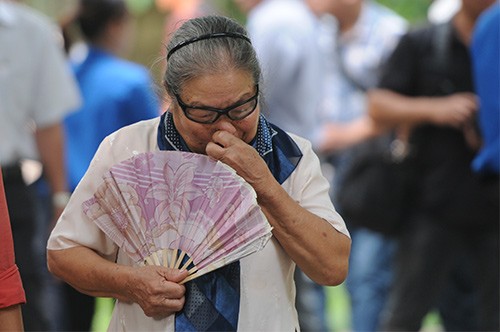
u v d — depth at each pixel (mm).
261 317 8969
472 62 15898
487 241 16031
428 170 16172
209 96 8453
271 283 9023
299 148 9234
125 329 9117
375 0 29141
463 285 17359
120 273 8844
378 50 19250
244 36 8625
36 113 15531
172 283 8680
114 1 17312
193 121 8594
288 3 17844
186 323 8797
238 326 8914
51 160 15773
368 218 16641
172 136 9023
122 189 8836
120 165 8898
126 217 8859
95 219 8961
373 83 19109
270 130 9133
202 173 8766
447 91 16031
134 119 17250
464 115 15703
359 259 18344
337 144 17812
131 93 17172
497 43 14953
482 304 16219
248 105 8594
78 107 15852
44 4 26750
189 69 8461
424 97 16203
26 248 14922
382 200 16484
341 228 9094
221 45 8500
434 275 16312
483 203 15867
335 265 8953
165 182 8836
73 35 17828
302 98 17609
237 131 8719
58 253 9133
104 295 9055
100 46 17422
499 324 16047
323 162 18391
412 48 16203
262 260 9000
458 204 15961
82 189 9180
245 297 8953
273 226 8820
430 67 16094
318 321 17547
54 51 15586
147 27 27969
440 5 17531
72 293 17594
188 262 8727
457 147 15961
